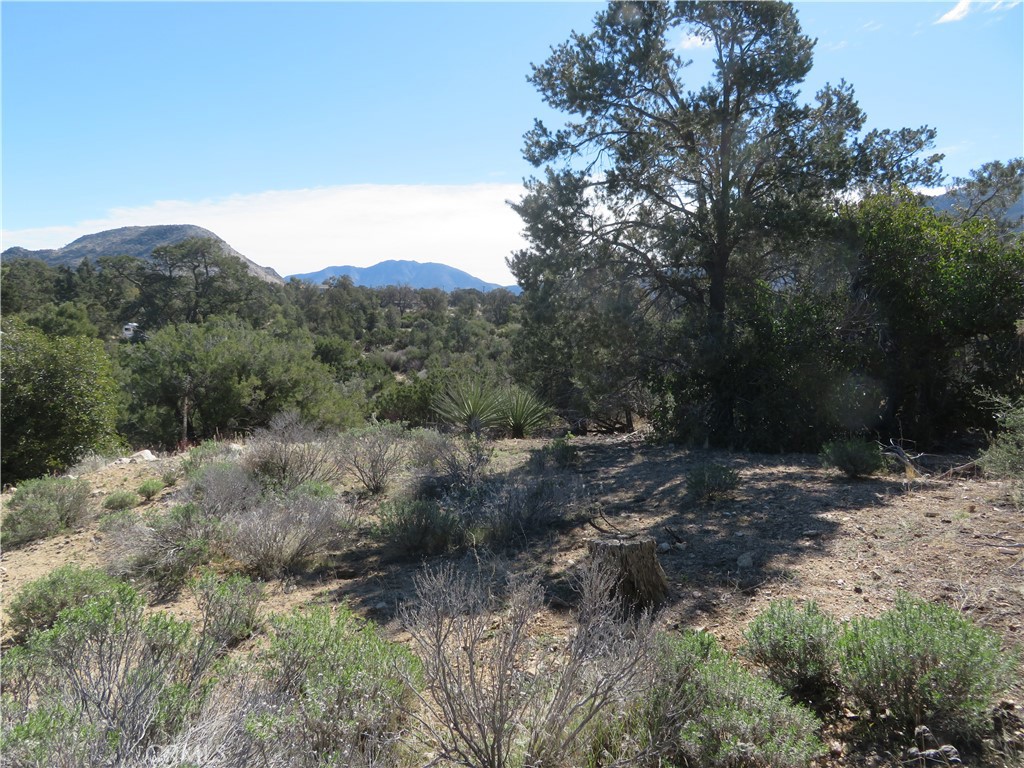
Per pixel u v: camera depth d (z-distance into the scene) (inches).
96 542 259.9
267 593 198.2
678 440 466.9
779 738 97.7
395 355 2062.0
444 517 232.7
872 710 113.0
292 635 123.1
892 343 461.4
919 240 452.8
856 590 165.5
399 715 110.3
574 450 409.1
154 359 749.9
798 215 420.8
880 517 222.1
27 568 238.1
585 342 484.4
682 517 246.8
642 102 496.4
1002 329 440.1
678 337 448.8
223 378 750.5
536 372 586.2
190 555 210.4
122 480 371.6
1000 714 107.5
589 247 493.4
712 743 99.0
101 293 2753.4
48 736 85.1
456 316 3129.9
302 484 304.5
